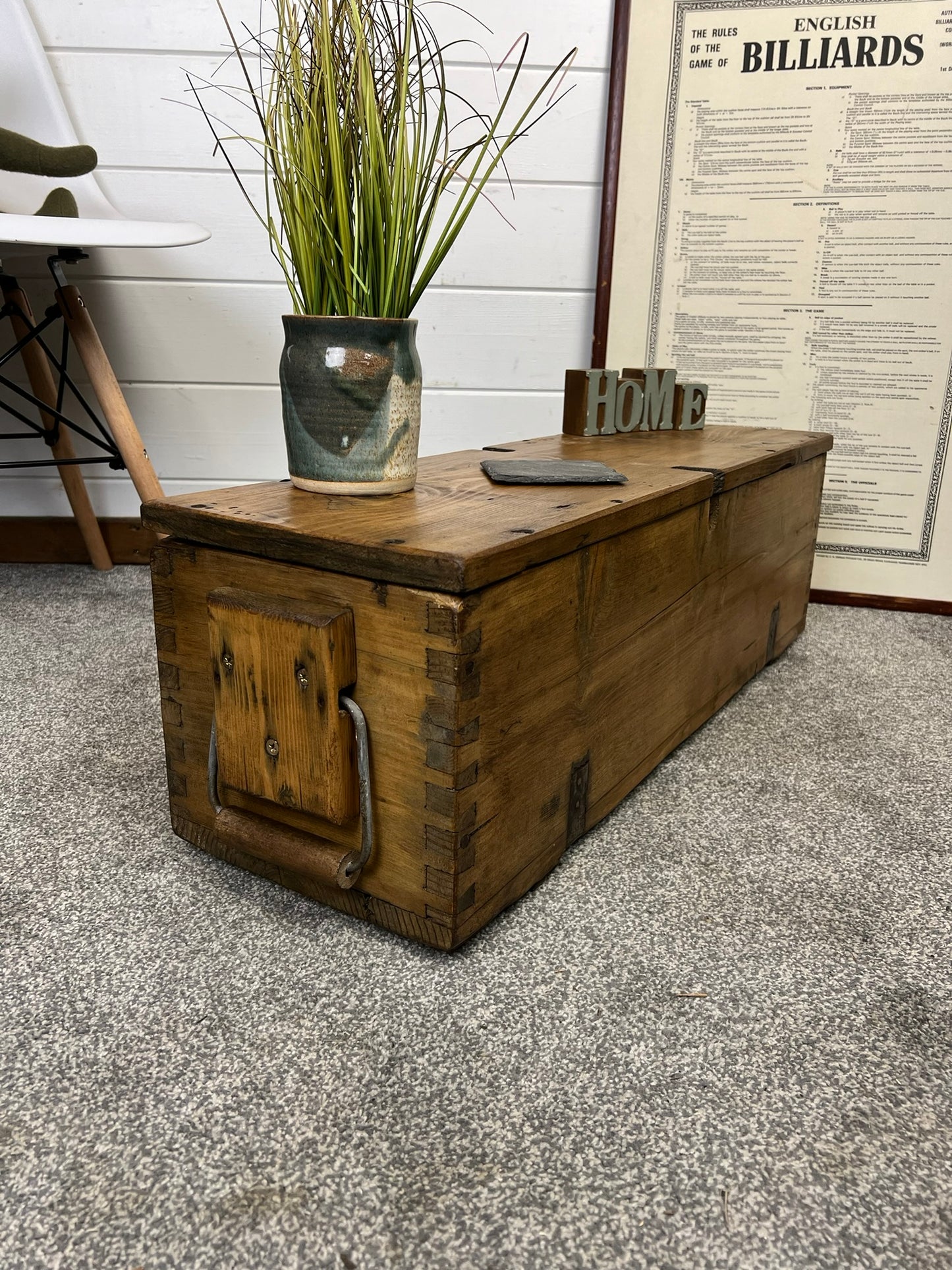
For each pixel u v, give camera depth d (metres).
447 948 0.71
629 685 0.92
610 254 1.68
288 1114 0.57
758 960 0.73
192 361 1.79
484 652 0.66
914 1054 0.64
